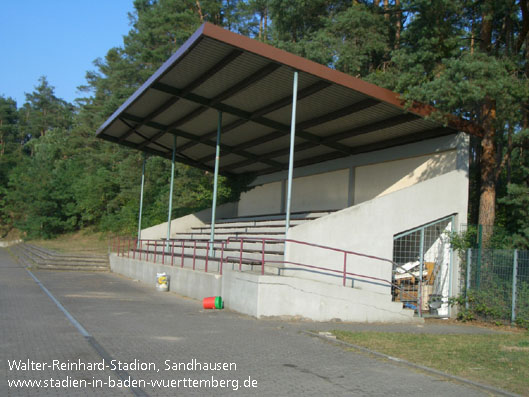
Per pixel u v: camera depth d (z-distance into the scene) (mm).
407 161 16031
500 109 13797
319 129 16797
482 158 16625
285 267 11891
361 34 22531
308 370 6594
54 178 50094
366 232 12539
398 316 12094
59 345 7508
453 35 18047
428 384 6152
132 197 37469
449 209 13562
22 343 7547
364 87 12641
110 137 22891
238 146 21484
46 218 48000
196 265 17234
